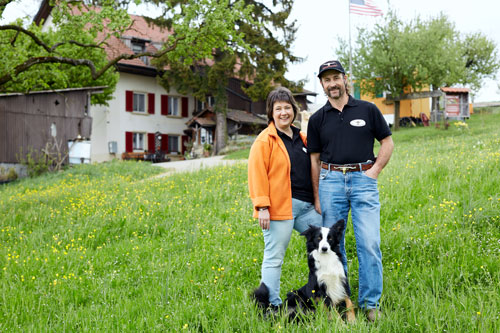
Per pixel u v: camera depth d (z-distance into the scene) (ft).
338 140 13.75
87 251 21.65
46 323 13.55
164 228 24.95
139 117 100.22
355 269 16.53
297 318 12.84
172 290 15.79
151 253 20.88
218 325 12.72
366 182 13.58
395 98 89.86
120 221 26.00
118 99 96.63
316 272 12.95
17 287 17.10
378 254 13.38
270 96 14.24
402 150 50.31
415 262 16.46
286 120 14.03
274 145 13.83
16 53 37.29
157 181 41.37
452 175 27.50
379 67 86.63
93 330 12.79
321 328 11.41
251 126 102.58
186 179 40.16
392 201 24.09
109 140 95.04
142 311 14.17
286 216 13.76
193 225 24.44
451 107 100.17
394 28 87.56
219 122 96.48
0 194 43.96
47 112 64.28
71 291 16.48
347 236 19.51
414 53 83.66
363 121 13.57
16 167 61.00
